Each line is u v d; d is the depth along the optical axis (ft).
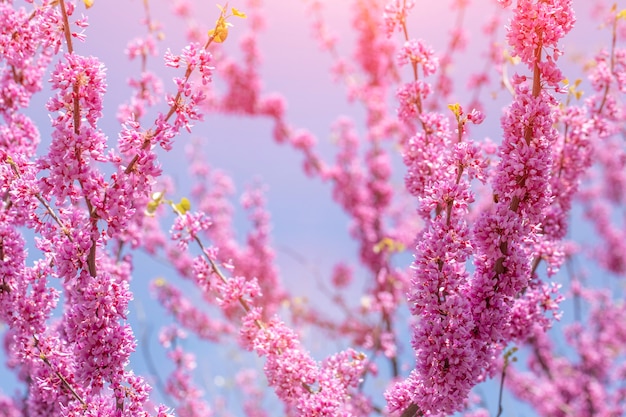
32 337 10.87
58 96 9.39
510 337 11.84
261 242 30.60
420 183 11.84
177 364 23.35
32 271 10.64
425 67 12.67
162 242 28.35
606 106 14.19
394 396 10.37
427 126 12.21
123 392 9.93
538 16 9.29
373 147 30.81
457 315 9.27
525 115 9.34
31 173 10.17
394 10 12.95
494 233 9.44
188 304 28.91
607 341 33.04
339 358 12.27
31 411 12.44
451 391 9.45
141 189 9.73
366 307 25.82
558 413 30.73
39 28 10.05
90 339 9.62
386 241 22.04
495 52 27.53
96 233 9.73
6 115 12.91
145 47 17.25
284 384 11.28
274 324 12.03
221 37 9.83
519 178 9.41
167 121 9.73
